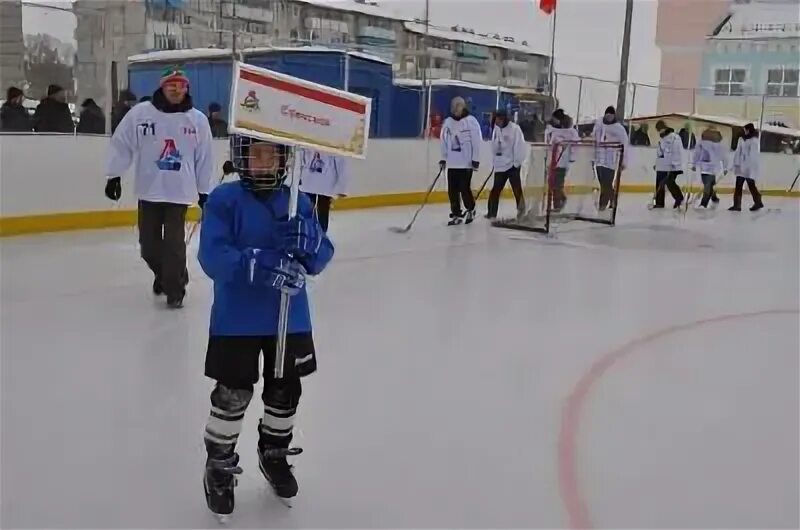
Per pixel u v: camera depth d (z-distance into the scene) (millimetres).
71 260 6141
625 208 11867
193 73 10695
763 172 16156
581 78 14953
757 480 2555
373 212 10211
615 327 4492
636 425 2996
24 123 7539
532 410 3125
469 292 5344
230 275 2086
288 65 11094
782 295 5543
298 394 2287
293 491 2314
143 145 4492
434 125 12156
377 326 4371
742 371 3711
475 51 17609
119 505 2289
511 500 2371
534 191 9008
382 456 2654
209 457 2238
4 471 2479
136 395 3176
